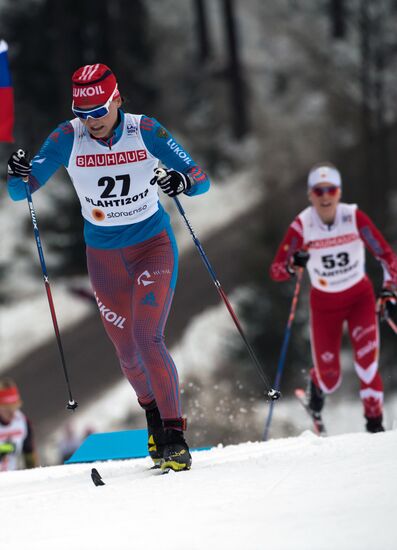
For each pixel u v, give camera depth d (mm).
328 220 17781
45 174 12047
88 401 51281
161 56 103688
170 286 12031
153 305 11797
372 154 85562
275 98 101688
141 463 14148
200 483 9898
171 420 11734
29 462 22578
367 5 97188
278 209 79250
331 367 18438
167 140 11781
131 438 17969
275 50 107250
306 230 17859
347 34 109188
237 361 50438
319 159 93062
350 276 17828
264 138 96438
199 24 103750
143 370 12602
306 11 113438
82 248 73312
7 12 86875
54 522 8594
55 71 85312
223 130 97438
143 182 11891
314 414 19344
